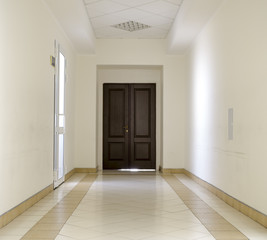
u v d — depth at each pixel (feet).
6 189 12.59
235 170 15.84
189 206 16.03
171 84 30.01
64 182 24.12
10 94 12.94
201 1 18.15
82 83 29.89
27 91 15.10
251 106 13.92
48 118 19.02
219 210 15.21
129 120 34.04
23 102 14.53
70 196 18.48
